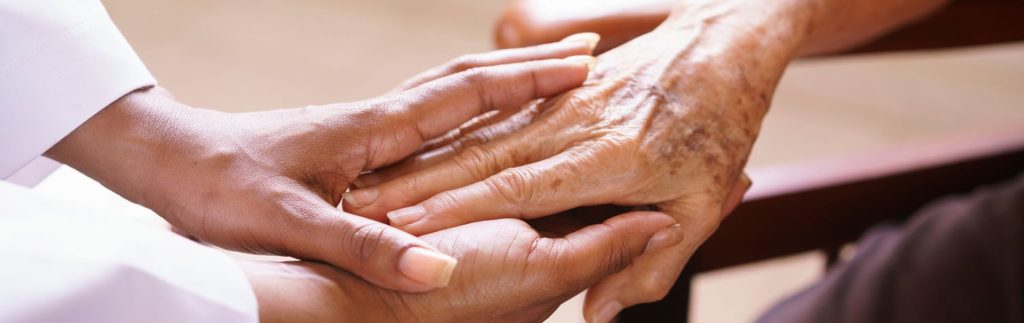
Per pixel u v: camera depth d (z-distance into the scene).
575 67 0.67
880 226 0.88
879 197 0.81
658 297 0.67
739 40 0.71
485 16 2.04
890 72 1.99
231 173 0.62
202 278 0.56
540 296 0.62
